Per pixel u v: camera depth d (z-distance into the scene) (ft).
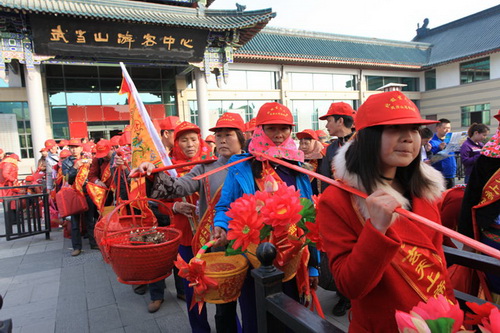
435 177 3.72
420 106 75.25
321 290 11.18
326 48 64.64
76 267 14.06
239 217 4.64
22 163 42.63
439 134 20.18
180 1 43.60
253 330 6.07
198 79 43.39
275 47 59.16
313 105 60.44
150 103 49.01
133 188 7.57
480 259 4.86
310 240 5.14
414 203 3.64
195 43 40.09
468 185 6.61
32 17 32.22
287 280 5.49
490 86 63.93
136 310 10.17
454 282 6.19
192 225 8.63
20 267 14.17
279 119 5.96
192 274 5.07
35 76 34.68
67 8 34.96
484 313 3.11
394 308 3.34
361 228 3.40
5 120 41.93
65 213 15.12
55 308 10.36
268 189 5.30
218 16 43.70
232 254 5.36
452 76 69.97
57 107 43.70
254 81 55.77
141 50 37.73
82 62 38.06
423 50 78.84
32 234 18.43
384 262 2.93
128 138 13.89
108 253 5.75
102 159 16.22
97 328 9.17
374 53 69.67
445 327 2.51
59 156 20.54
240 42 47.50
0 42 32.73
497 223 6.26
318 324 3.22
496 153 5.96
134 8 40.50
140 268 5.64
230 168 6.37
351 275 3.07
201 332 7.82
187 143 9.54
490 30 70.49
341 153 3.74
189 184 7.48
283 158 6.23
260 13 42.19
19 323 9.48
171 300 10.83
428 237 3.52
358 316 3.63
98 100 45.78
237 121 7.59
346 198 3.54
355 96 64.28
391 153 3.23
